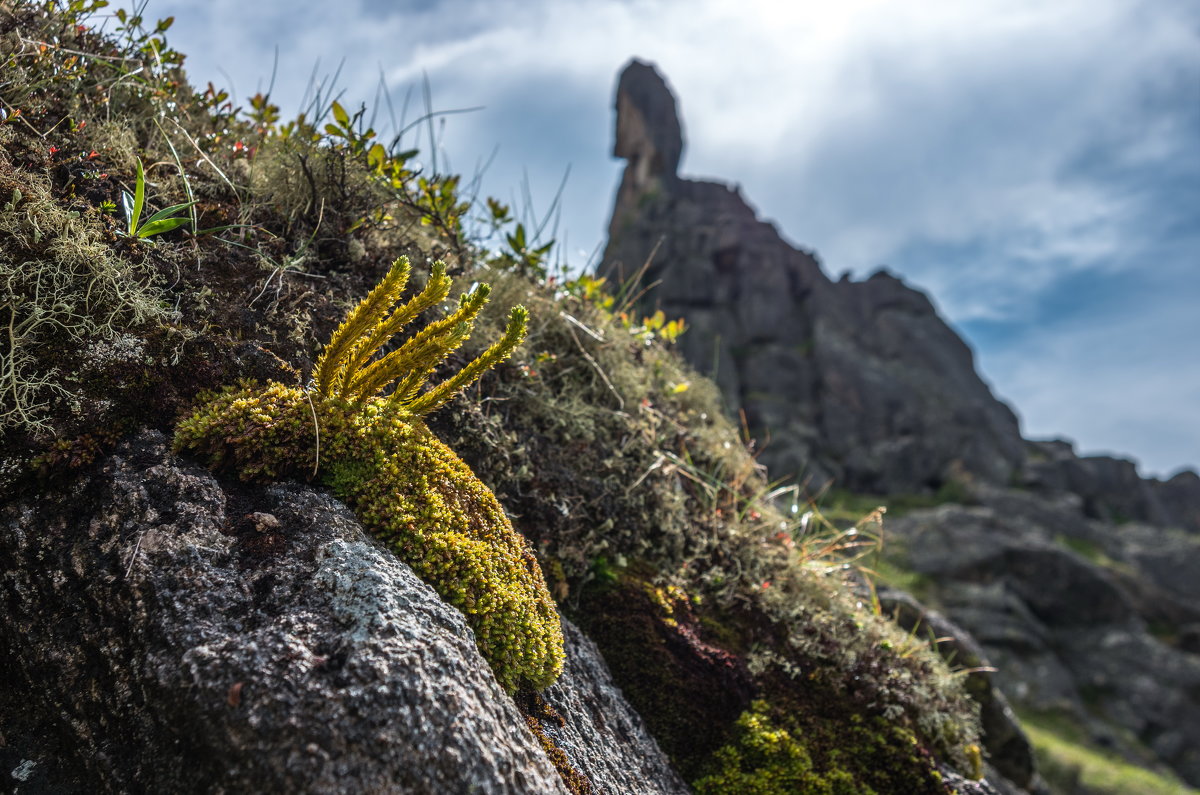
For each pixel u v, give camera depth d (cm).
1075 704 1639
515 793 155
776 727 264
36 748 171
